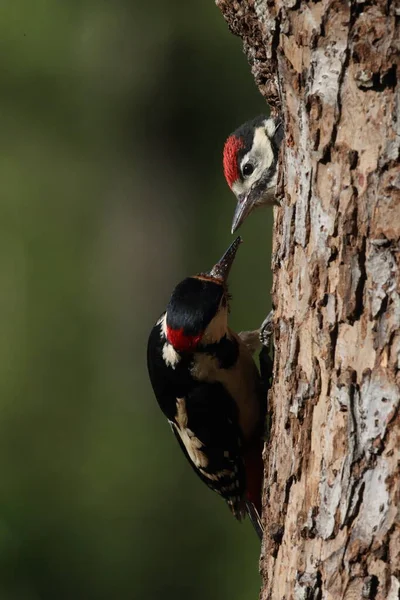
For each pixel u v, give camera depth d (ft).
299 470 17.95
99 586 49.32
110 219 62.64
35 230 62.44
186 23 58.65
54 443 57.98
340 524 16.80
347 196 16.74
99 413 59.62
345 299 16.79
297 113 17.83
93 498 54.39
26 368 60.39
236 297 57.21
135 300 62.18
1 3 57.72
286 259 18.80
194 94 59.82
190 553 51.01
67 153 61.82
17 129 60.95
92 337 61.36
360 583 16.51
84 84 60.13
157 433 58.13
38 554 50.31
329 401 17.20
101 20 58.65
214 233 61.62
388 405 16.20
